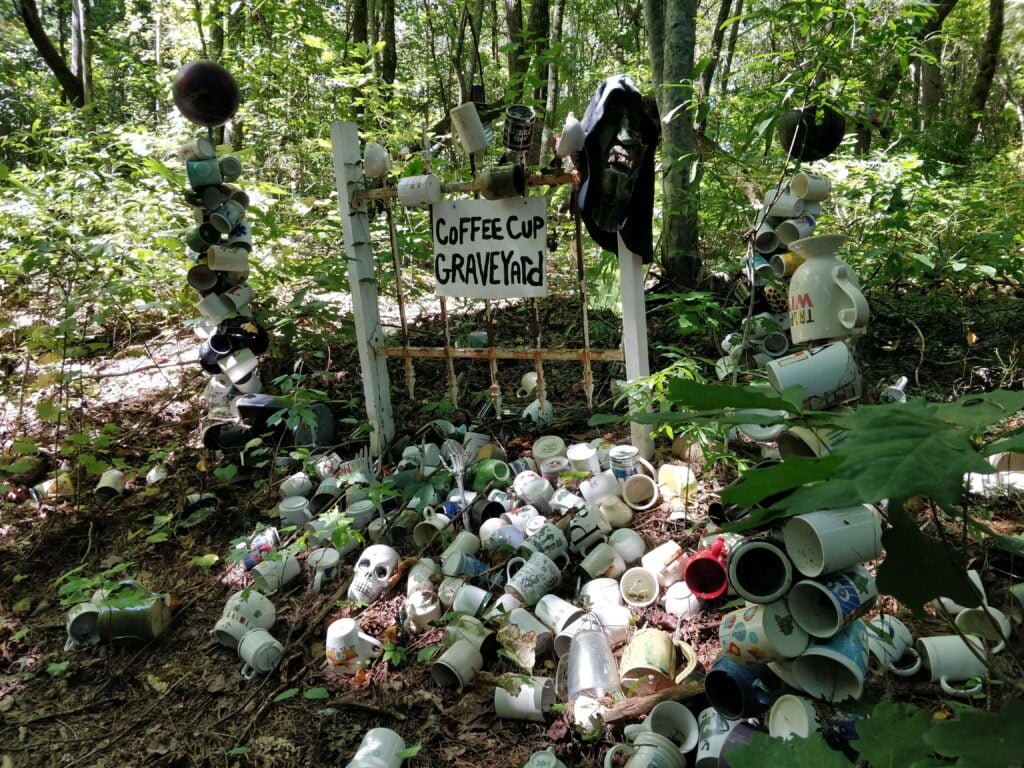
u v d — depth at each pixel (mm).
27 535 3369
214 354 3812
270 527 3111
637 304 3014
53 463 3824
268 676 2510
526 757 2059
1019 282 4469
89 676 2609
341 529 2791
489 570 2732
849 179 4918
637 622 2459
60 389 3873
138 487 3643
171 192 4906
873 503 462
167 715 2398
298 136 7578
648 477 2988
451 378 3500
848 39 3295
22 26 9508
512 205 3096
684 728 2018
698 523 2811
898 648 2084
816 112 3260
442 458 3402
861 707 1708
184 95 3529
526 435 3627
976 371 3523
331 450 3676
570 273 5301
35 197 4867
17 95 8820
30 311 4332
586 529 2824
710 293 3756
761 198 4207
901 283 4520
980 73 10570
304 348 4395
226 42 7688
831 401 2400
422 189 3125
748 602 2041
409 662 2475
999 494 2611
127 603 2602
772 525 1962
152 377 4520
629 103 2740
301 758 2166
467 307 4996
